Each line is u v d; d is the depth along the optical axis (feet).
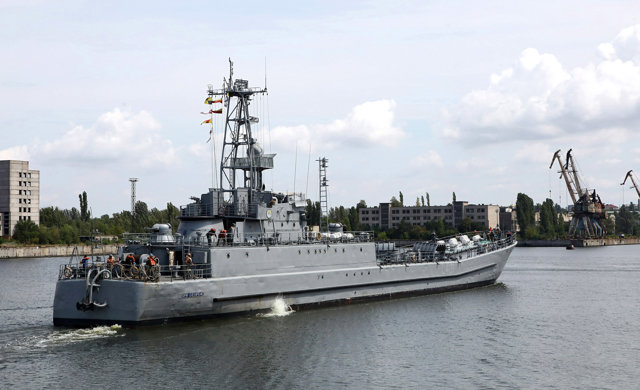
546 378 127.85
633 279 310.04
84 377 122.42
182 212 185.68
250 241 180.04
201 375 124.36
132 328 152.87
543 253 593.42
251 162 194.49
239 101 199.21
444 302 211.61
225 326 161.89
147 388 117.19
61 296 158.20
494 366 135.44
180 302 157.48
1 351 138.62
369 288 205.46
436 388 120.67
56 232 634.02
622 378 128.26
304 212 206.49
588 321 184.85
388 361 137.28
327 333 159.84
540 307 208.85
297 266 184.96
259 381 122.01
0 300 239.50
